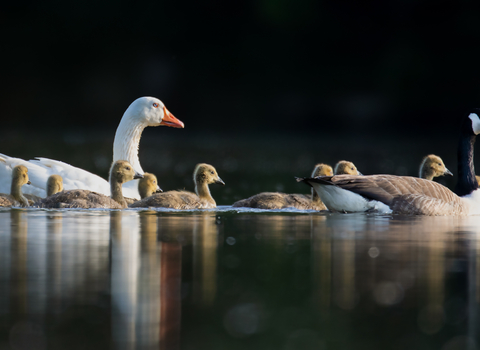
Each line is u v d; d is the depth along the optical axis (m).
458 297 7.38
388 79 61.88
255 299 7.31
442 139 56.41
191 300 7.23
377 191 14.70
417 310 7.00
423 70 60.00
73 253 9.27
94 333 6.23
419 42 60.72
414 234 11.37
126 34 67.75
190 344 6.08
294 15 65.50
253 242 10.45
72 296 7.20
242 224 12.76
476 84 57.91
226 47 68.12
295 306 7.06
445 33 59.19
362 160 34.97
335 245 10.17
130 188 18.72
